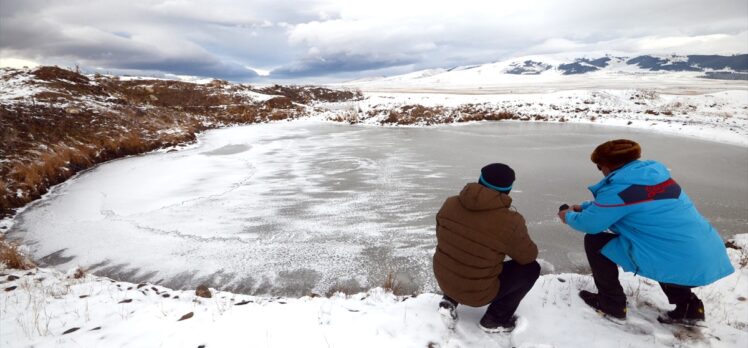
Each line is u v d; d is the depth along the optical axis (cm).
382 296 383
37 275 450
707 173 912
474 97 3195
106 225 623
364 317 310
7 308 353
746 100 2662
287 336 281
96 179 938
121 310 348
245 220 633
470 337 277
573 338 276
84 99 1648
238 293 421
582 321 299
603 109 2400
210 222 626
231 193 792
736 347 268
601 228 266
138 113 1695
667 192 246
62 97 1548
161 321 319
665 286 291
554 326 291
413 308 321
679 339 276
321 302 363
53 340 287
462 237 250
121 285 424
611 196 255
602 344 269
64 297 384
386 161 1096
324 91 4147
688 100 2811
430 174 936
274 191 802
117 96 2066
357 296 394
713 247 249
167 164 1098
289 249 521
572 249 507
